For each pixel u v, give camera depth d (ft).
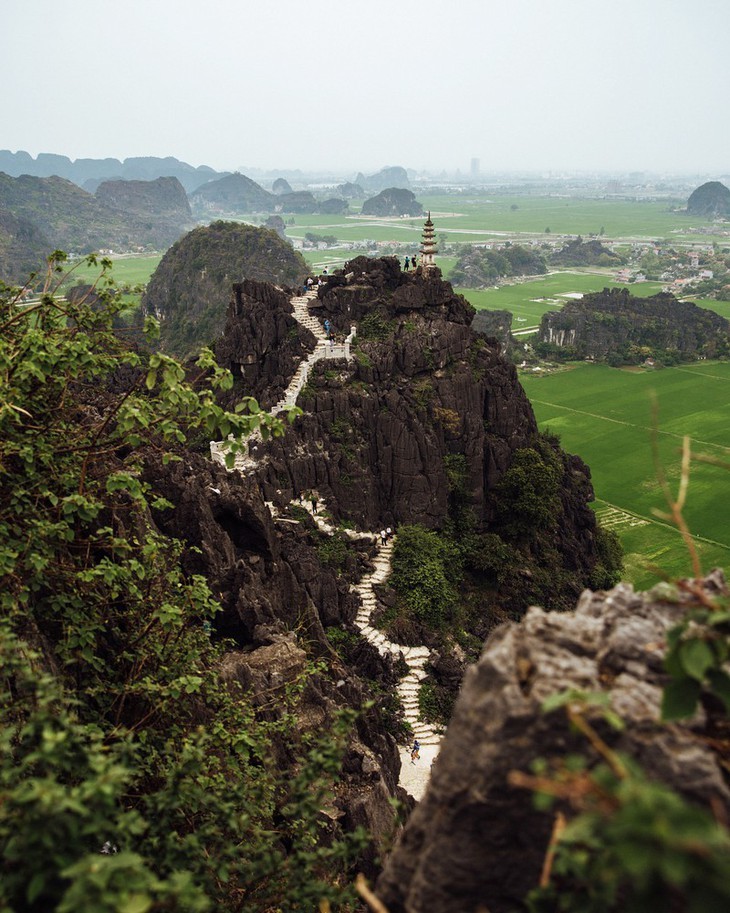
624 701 27.40
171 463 114.73
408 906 31.19
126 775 35.55
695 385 581.94
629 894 24.22
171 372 57.00
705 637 24.98
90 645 58.23
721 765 26.96
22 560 55.52
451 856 29.84
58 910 26.58
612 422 493.36
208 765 51.16
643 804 17.80
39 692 39.04
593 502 367.04
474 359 234.38
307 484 201.67
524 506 217.97
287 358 223.10
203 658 78.07
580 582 227.40
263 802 57.98
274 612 121.08
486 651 32.24
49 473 61.21
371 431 213.05
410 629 179.83
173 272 653.30
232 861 44.96
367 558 195.31
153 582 67.31
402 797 114.11
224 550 111.65
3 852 31.30
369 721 124.26
